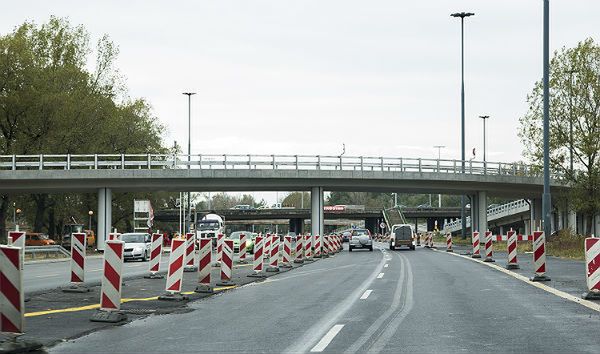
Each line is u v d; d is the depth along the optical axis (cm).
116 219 7188
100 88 6888
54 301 1590
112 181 5662
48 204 6650
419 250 5697
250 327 1186
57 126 6153
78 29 6819
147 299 1644
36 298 1647
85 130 6356
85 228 8225
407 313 1352
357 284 2073
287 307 1484
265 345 1001
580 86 4612
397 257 4134
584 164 4709
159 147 7312
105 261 1279
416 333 1098
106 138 6694
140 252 4134
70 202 6769
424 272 2588
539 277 2089
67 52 6725
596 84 4612
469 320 1246
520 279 2178
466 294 1722
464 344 995
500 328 1148
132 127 6981
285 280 2306
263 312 1400
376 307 1459
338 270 2831
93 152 6328
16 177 5409
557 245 4006
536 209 7419
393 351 942
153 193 7219
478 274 2431
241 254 3453
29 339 1029
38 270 3145
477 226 6556
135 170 5528
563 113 4675
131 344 1021
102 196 5681
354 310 1409
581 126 4694
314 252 4288
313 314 1355
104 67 6938
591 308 1412
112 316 1256
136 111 7169
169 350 970
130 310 1439
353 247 5978
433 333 1098
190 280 2247
